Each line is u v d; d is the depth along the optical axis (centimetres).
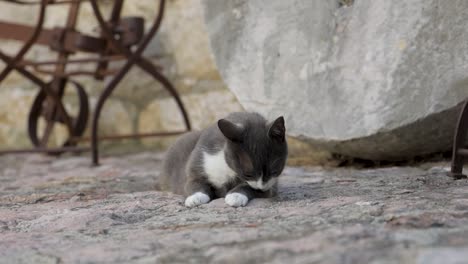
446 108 193
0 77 253
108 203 176
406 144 203
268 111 215
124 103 297
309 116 210
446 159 210
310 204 164
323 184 186
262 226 150
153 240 146
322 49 209
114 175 222
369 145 204
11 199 186
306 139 211
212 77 271
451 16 193
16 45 318
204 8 222
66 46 268
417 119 195
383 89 198
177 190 187
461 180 181
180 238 146
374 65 200
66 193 190
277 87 214
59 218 164
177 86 281
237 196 168
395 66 197
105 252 142
